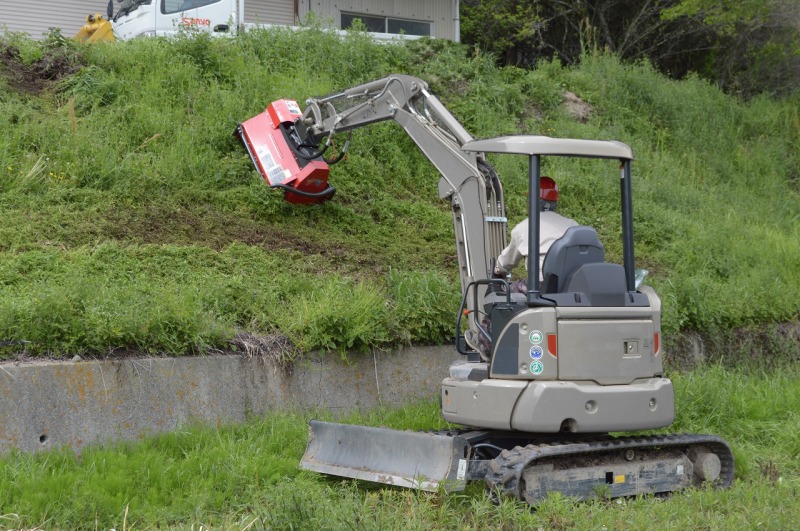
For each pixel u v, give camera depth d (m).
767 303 11.90
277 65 13.96
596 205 13.70
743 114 19.83
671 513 5.60
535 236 6.02
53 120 10.35
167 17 15.00
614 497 6.13
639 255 12.62
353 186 11.44
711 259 12.91
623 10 23.09
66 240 8.46
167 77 12.13
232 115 11.45
